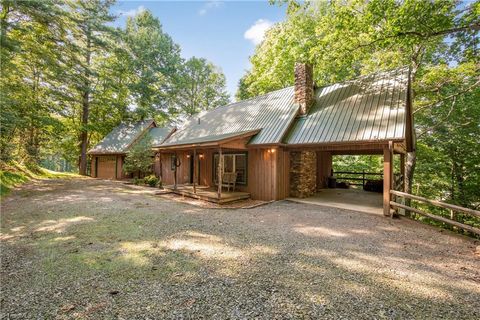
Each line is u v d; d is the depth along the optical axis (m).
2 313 2.64
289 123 10.38
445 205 5.80
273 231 5.79
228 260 4.08
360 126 8.52
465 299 3.02
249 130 10.70
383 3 8.18
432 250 4.65
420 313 2.72
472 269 3.87
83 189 13.41
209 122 15.87
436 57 13.12
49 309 2.72
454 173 13.70
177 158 14.14
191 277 3.47
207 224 6.38
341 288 3.22
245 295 3.01
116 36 20.91
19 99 14.75
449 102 12.74
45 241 5.00
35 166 19.20
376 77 10.80
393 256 4.34
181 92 33.12
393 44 10.16
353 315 2.66
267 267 3.83
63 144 25.38
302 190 10.52
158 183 15.45
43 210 7.88
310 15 17.36
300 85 11.25
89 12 18.45
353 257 4.27
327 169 14.81
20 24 12.78
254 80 24.34
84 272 3.62
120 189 13.90
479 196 12.77
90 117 25.12
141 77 26.59
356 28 9.40
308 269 3.77
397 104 8.52
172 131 21.94
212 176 12.80
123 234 5.48
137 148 17.44
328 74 17.25
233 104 16.44
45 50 14.32
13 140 17.16
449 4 7.68
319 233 5.65
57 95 18.03
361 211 7.88
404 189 11.27
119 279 3.40
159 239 5.14
